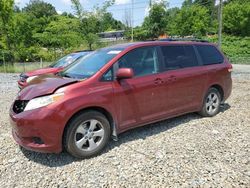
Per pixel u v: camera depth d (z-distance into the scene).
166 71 5.16
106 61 4.56
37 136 3.86
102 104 4.26
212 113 6.22
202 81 5.82
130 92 4.59
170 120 5.97
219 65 6.27
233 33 51.50
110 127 4.49
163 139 4.89
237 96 8.50
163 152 4.35
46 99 3.89
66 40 26.67
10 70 22.59
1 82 13.55
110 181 3.57
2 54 27.56
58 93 3.94
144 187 3.41
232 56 36.59
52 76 4.80
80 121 4.07
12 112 4.16
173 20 58.22
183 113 5.60
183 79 5.39
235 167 3.83
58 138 3.92
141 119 4.83
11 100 8.66
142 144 4.69
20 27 29.16
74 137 4.05
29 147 3.95
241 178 3.54
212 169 3.78
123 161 4.09
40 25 33.12
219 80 6.22
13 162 4.13
